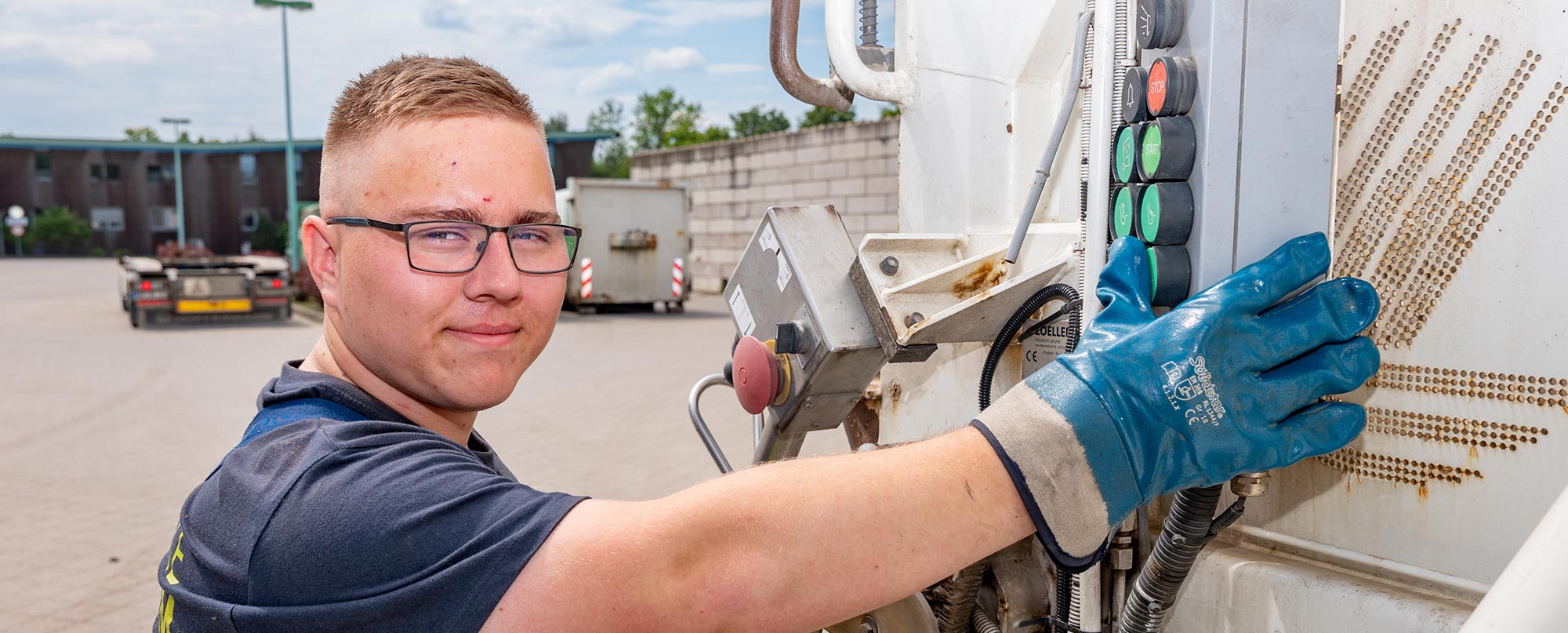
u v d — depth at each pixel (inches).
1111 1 49.8
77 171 2155.5
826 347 59.4
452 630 29.0
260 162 2222.0
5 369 390.6
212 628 31.8
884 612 52.9
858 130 635.5
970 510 32.4
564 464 229.1
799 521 30.6
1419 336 45.2
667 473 221.5
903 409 75.4
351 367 39.5
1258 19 42.1
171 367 395.5
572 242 40.7
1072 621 58.8
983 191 65.7
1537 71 40.2
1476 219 42.6
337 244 37.6
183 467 229.5
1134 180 46.1
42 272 1337.4
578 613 28.6
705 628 29.6
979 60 65.4
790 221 63.1
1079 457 33.6
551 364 392.8
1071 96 54.3
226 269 604.1
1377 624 45.4
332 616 29.7
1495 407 42.3
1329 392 38.8
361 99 36.9
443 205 35.5
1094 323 41.1
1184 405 35.2
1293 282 38.5
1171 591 48.1
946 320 56.3
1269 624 50.0
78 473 223.3
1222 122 41.9
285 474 32.4
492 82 37.5
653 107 2062.0
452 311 36.3
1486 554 42.9
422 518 29.8
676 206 618.8
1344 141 48.2
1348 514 48.9
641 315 618.2
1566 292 39.5
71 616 143.3
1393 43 45.8
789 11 69.4
